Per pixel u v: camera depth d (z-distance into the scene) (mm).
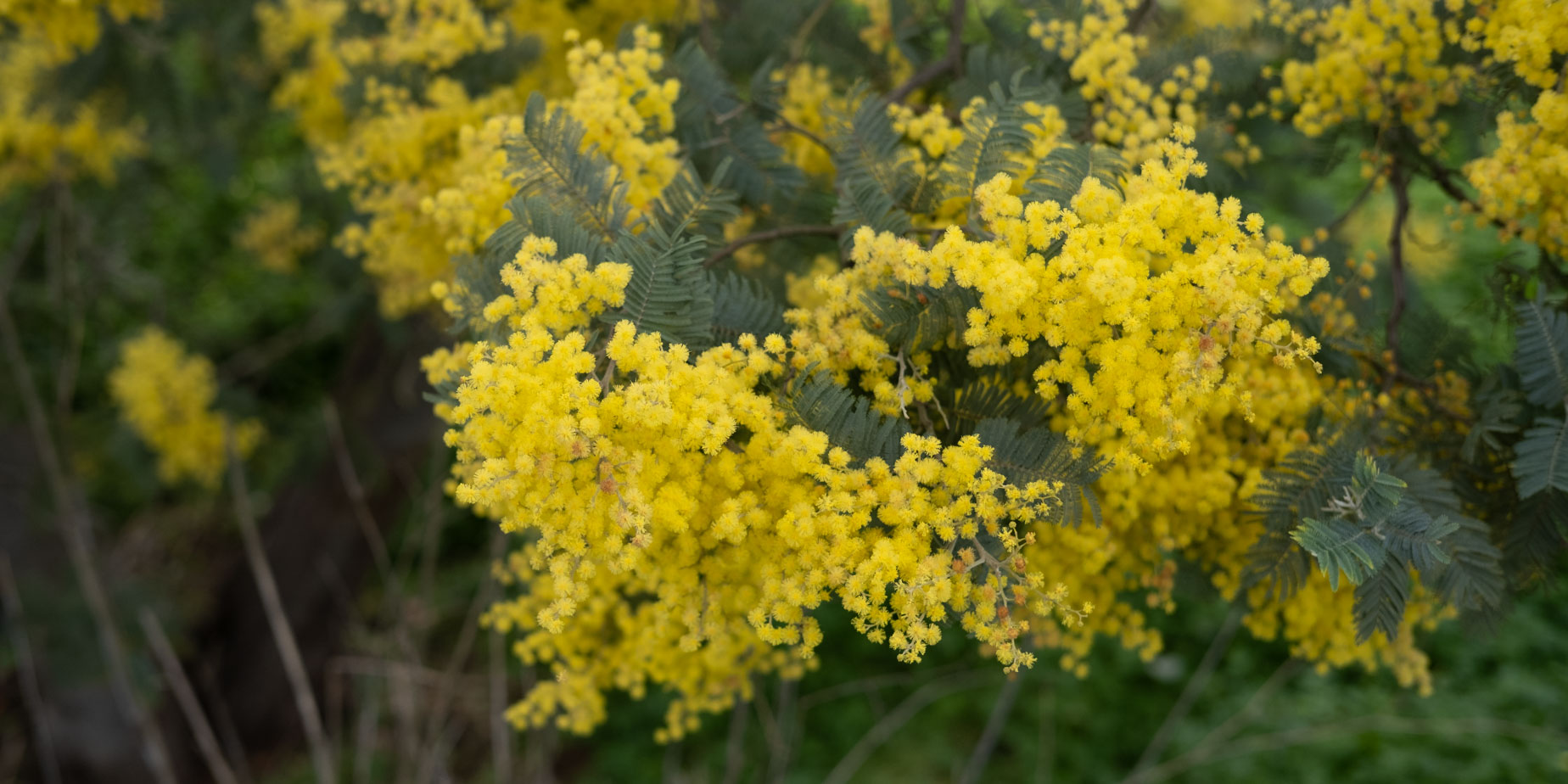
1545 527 1691
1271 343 1326
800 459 1299
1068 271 1275
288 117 5289
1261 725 5660
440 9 2463
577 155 1525
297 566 5816
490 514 1949
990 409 1489
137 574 5949
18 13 2621
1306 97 2062
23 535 5438
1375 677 5801
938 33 2533
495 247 1461
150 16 3279
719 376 1333
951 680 5832
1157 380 1312
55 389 5871
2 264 5938
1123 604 1920
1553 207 1688
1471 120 2051
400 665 3973
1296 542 1510
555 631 1293
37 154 4086
